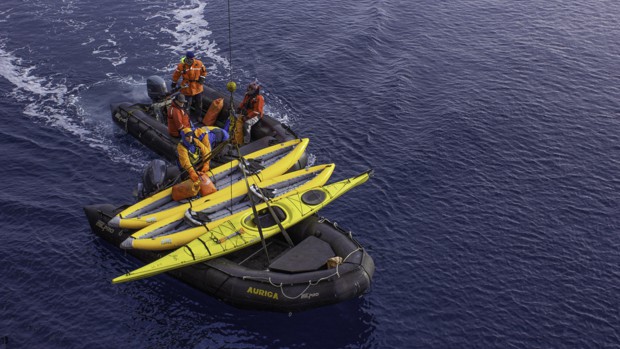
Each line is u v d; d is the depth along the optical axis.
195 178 15.39
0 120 20.06
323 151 19.36
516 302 14.23
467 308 14.05
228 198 15.60
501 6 31.14
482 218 16.77
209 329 13.45
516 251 15.69
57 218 16.23
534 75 24.52
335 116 21.23
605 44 27.42
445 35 27.77
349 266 13.44
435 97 22.67
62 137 19.50
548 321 13.78
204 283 13.83
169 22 27.64
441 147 19.69
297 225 14.98
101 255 15.17
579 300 14.34
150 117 19.47
